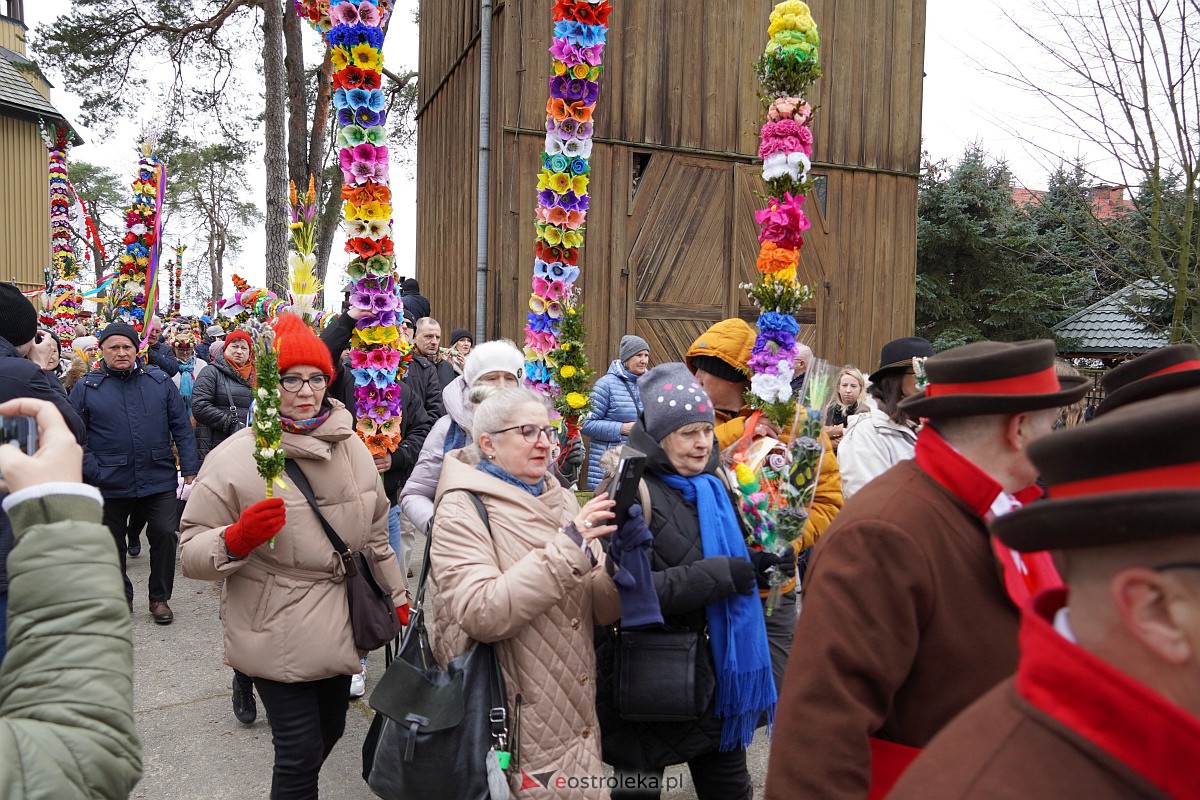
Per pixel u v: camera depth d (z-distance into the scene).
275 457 2.61
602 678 2.49
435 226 11.00
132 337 5.22
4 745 1.06
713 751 2.50
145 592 5.97
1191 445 0.77
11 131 23.08
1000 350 1.58
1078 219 9.41
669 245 8.68
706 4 8.70
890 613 1.49
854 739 1.45
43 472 1.23
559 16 3.60
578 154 3.64
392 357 3.76
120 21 15.09
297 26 14.53
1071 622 0.88
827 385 2.36
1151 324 8.27
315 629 2.67
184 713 4.06
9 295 2.92
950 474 1.57
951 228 18.02
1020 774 0.84
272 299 6.04
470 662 2.24
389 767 2.23
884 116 9.82
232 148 19.47
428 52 11.70
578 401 3.55
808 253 9.56
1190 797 0.76
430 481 3.57
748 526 2.53
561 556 2.14
